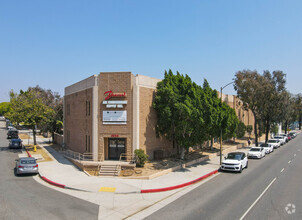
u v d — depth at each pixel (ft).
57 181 55.26
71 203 41.39
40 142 138.62
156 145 82.33
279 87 140.05
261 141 174.09
